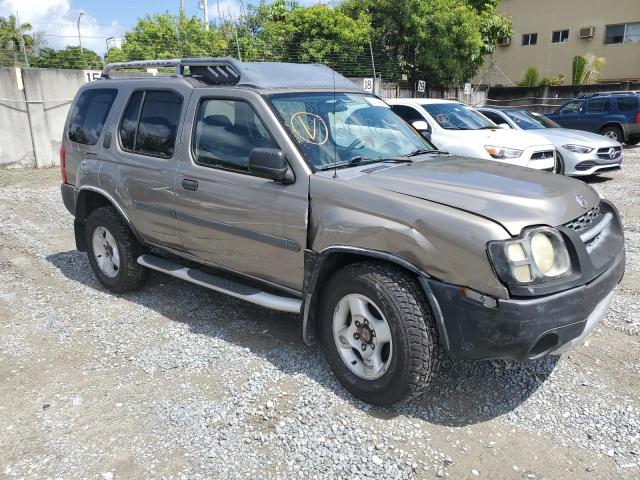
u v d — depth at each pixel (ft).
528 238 9.48
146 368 12.75
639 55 90.02
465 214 9.82
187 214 14.25
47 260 20.86
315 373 12.40
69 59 49.42
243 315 15.61
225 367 12.73
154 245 15.96
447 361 12.86
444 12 62.03
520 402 11.35
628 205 29.43
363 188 10.97
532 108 82.84
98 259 17.52
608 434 10.34
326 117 13.35
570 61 97.14
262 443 10.13
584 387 11.85
